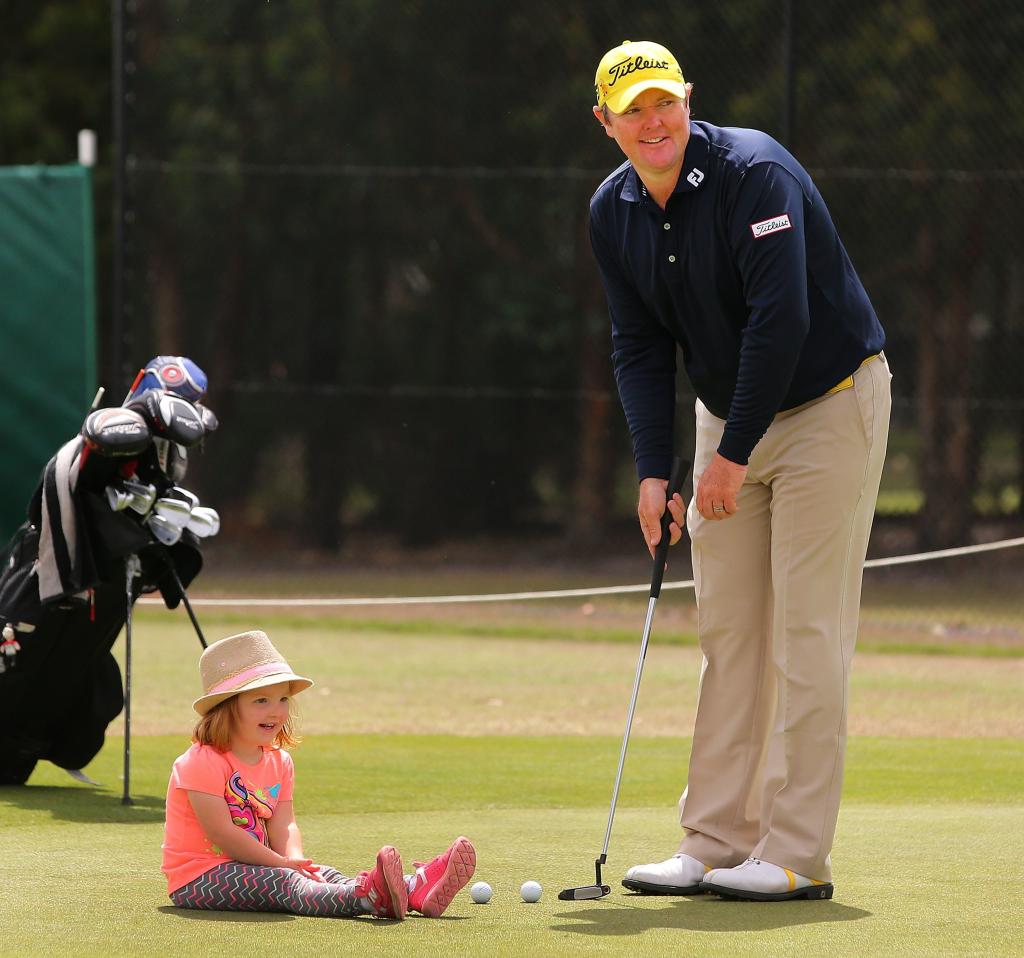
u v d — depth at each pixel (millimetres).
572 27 48719
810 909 15242
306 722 29609
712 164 15539
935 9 48656
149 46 48000
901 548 48594
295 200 48312
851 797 22547
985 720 30469
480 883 15547
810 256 15891
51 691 22609
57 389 42562
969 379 48406
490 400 48125
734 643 16828
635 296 17016
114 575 22234
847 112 48594
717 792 16766
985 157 48844
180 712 29891
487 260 48625
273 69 48312
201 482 48312
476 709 31391
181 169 47469
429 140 49000
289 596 46469
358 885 14625
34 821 20328
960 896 15828
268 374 48438
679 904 15500
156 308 47156
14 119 63312
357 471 48188
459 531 48250
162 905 15266
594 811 21297
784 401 15984
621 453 48344
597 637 42250
